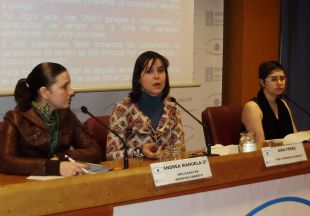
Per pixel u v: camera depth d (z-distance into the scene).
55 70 2.23
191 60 4.30
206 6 4.45
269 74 3.14
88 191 1.44
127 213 1.53
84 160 2.29
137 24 3.97
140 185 1.54
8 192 1.30
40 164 1.93
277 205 1.92
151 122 2.61
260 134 3.06
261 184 1.86
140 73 2.58
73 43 3.66
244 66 4.55
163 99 2.68
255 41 4.59
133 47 3.96
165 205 1.61
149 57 2.57
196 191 1.68
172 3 4.15
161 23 4.10
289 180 1.94
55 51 3.59
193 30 4.29
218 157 1.74
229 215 1.78
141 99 2.62
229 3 4.64
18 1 3.41
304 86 4.95
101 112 3.88
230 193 1.77
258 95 3.23
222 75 4.70
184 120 4.38
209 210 1.72
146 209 1.57
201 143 4.50
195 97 4.43
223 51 4.71
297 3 4.86
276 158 1.88
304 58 4.93
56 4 3.57
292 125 3.26
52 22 3.56
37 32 3.50
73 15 3.65
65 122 2.36
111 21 3.83
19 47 3.44
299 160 1.95
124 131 2.55
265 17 4.64
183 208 1.65
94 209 1.46
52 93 2.22
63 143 2.32
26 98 2.24
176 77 4.22
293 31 4.85
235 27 4.60
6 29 3.38
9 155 2.04
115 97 3.95
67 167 1.91
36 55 3.51
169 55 4.17
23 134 2.17
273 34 4.71
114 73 3.87
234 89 4.65
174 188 1.61
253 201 1.84
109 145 2.52
